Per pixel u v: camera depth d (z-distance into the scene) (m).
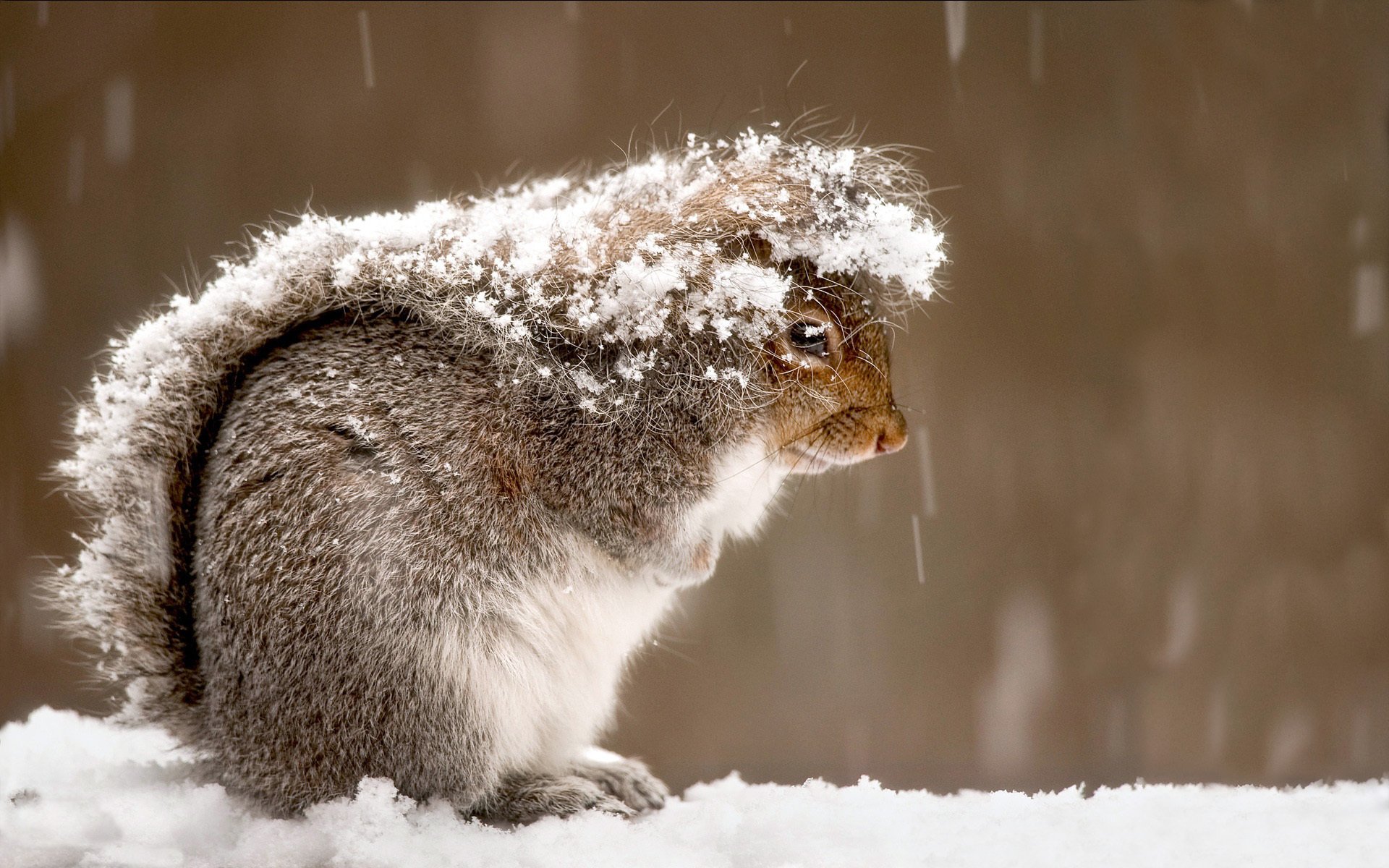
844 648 17.30
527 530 6.14
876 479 17.69
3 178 17.92
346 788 5.67
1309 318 18.44
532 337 6.31
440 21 18.95
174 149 18.44
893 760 16.81
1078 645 17.48
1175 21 18.88
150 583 6.10
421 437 5.98
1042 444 18.11
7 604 16.89
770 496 7.27
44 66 18.12
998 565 17.61
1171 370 18.33
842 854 5.11
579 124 19.02
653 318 6.32
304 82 18.78
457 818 5.76
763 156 6.96
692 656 17.22
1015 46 19.08
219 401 6.23
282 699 5.65
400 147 18.88
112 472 6.22
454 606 5.82
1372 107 18.64
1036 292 18.61
